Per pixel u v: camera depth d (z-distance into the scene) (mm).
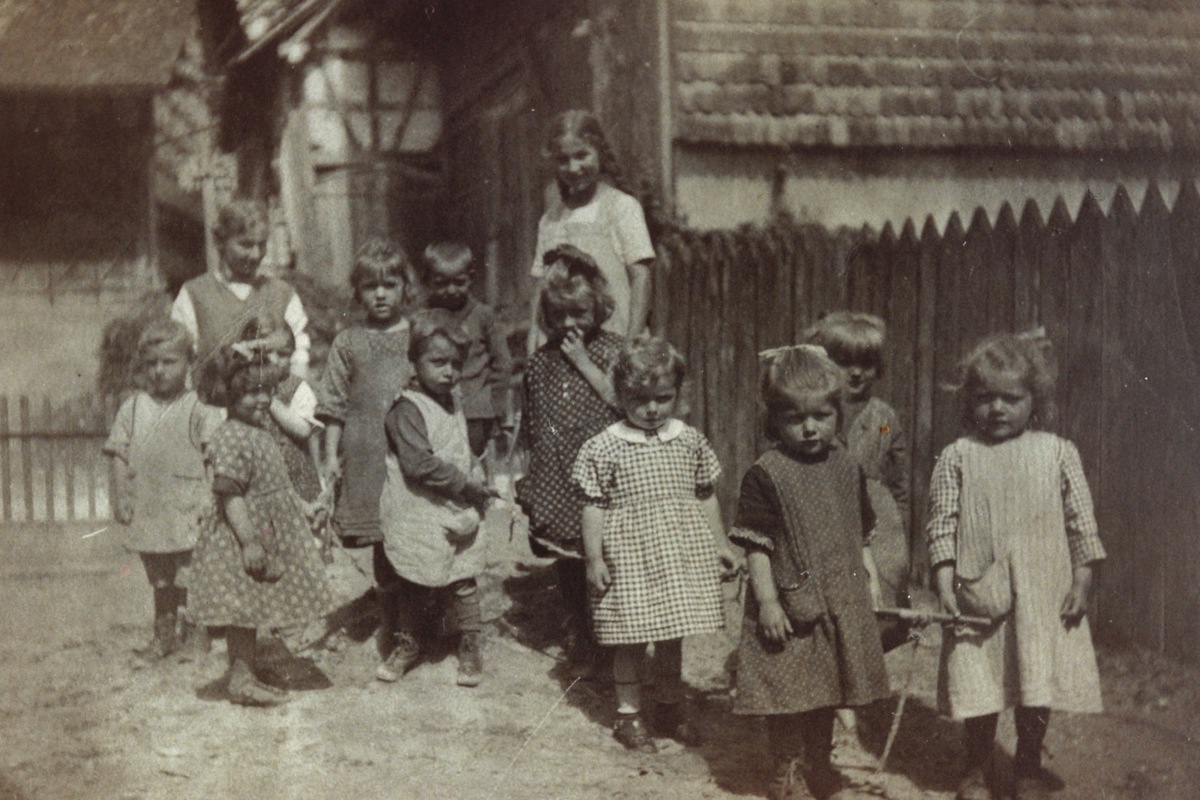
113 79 5812
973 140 5602
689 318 4953
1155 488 3943
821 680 2971
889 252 4551
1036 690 2953
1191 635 3818
